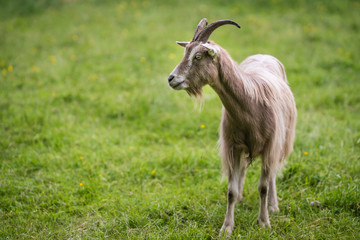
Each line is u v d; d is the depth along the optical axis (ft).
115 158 55.62
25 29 123.54
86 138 60.85
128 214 42.73
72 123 65.62
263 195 40.06
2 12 142.51
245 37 108.27
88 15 132.98
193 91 36.19
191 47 35.19
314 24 118.01
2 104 71.97
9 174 50.62
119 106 72.23
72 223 41.96
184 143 61.26
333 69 89.92
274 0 135.13
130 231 39.81
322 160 52.95
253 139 38.14
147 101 74.23
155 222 41.24
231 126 38.60
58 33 118.11
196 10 128.88
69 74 88.63
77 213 44.14
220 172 52.49
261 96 37.91
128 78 85.81
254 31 112.06
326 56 96.02
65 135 61.62
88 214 43.14
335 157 53.67
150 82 83.35
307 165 51.88
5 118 66.28
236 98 36.29
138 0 144.77
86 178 50.62
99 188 48.78
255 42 105.09
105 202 45.91
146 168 53.01
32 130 62.95
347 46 102.68
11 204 45.27
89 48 104.94
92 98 75.77
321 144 57.52
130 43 107.76
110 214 43.37
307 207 43.45
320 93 78.07
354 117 68.33
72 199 46.29
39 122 66.23
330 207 42.83
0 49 105.40
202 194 47.11
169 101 75.15
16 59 97.35
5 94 76.69
